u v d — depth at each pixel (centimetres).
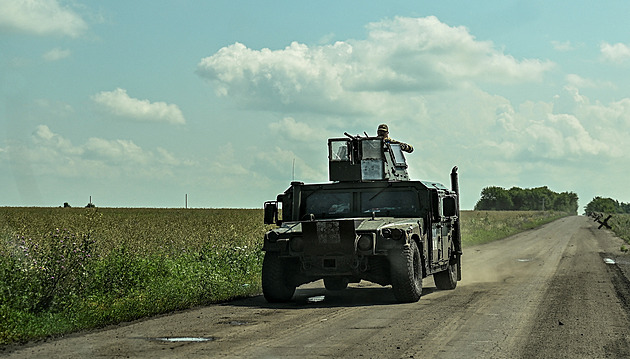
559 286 1414
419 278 1213
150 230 3059
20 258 1091
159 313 1074
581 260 2212
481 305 1123
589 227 6188
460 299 1220
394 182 1319
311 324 930
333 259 1176
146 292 1181
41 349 764
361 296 1322
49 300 1005
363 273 1173
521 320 951
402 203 1312
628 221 7300
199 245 2130
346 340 799
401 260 1157
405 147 1495
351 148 1330
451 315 1004
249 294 1354
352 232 1155
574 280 1543
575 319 959
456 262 1512
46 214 5188
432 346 759
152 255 1623
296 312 1066
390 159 1374
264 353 725
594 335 830
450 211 1330
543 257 2422
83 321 944
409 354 715
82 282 1156
